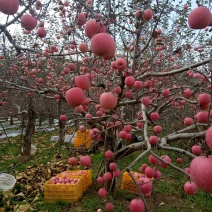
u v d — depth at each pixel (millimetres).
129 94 2512
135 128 3117
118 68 2043
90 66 2531
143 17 2031
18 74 4762
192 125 2695
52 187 3877
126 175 4230
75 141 6266
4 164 5746
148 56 4262
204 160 893
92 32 1313
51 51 3107
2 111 7340
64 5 2803
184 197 4094
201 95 1740
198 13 1265
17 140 8039
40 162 5992
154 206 3768
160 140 2613
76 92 1452
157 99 3357
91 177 4598
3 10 1267
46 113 7133
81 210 3629
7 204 3775
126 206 3701
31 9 2029
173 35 4379
